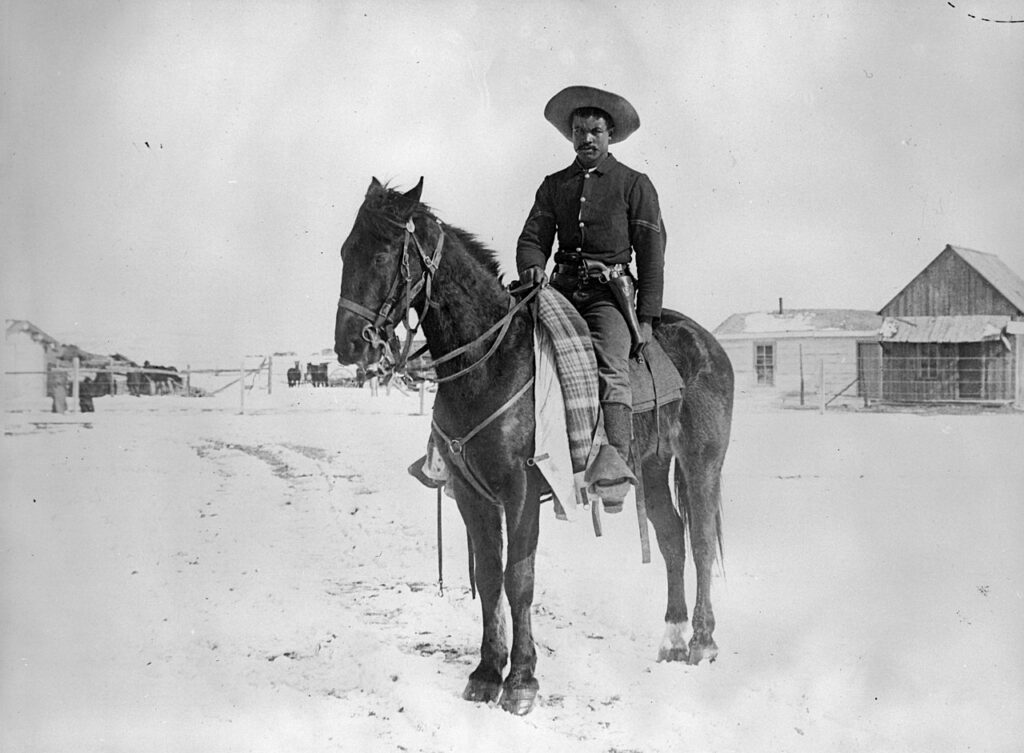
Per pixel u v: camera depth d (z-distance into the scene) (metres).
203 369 12.25
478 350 3.59
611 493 3.53
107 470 8.50
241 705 3.77
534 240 4.02
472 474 3.61
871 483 7.31
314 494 7.59
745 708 3.72
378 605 5.00
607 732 3.47
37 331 10.38
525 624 3.61
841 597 4.94
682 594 4.21
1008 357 9.66
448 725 3.48
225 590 5.22
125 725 3.65
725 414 4.15
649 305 3.88
